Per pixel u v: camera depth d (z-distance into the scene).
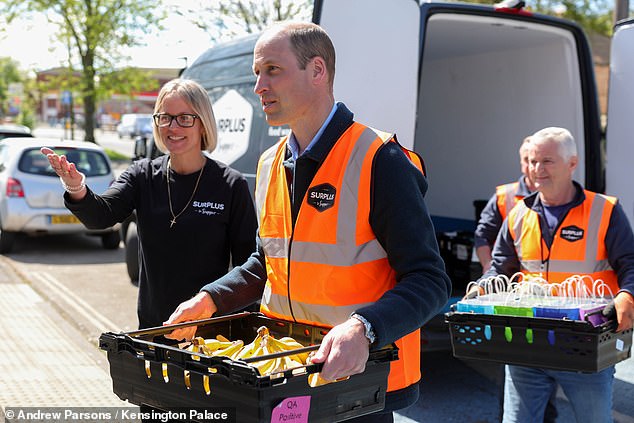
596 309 2.82
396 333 1.87
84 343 5.85
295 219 2.18
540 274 3.39
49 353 5.51
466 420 4.36
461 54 6.52
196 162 3.14
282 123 2.14
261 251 2.48
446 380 5.08
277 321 2.32
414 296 1.92
